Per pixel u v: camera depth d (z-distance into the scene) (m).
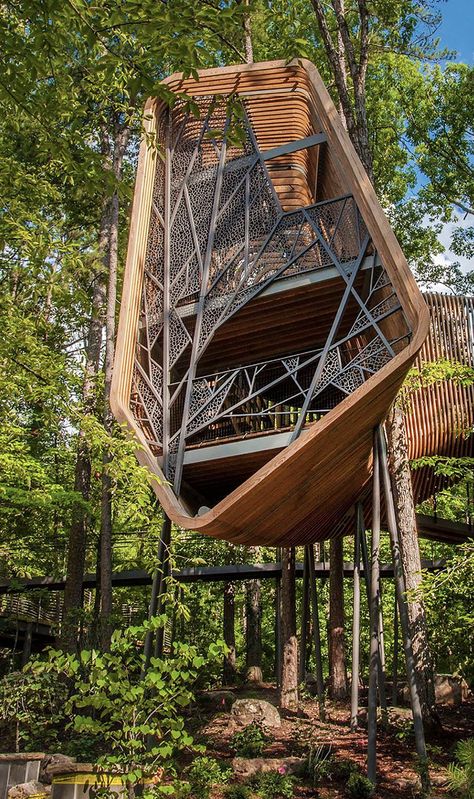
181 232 11.74
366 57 12.35
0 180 7.67
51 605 17.72
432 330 12.80
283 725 11.17
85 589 19.16
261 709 11.18
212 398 10.30
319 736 10.21
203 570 16.59
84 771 5.13
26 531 16.53
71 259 7.98
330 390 11.96
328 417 8.34
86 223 16.62
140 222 11.58
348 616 19.84
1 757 7.16
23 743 10.71
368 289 10.34
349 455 9.68
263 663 23.59
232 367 12.39
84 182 6.20
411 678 8.22
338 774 8.30
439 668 15.59
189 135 12.27
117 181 6.07
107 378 13.69
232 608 19.36
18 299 8.52
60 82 5.96
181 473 10.23
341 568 14.16
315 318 11.16
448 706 12.68
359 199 9.84
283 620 13.46
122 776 4.98
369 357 9.22
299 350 12.07
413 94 21.03
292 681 13.00
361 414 8.66
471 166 21.12
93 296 15.27
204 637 18.88
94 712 10.03
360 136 11.85
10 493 12.98
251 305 10.82
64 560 19.02
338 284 10.31
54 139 6.12
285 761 8.52
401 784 7.90
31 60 5.46
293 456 8.41
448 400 13.06
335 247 10.71
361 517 10.92
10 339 8.14
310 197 13.52
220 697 13.43
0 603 15.95
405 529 10.51
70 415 8.59
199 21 5.39
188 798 7.48
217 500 12.13
